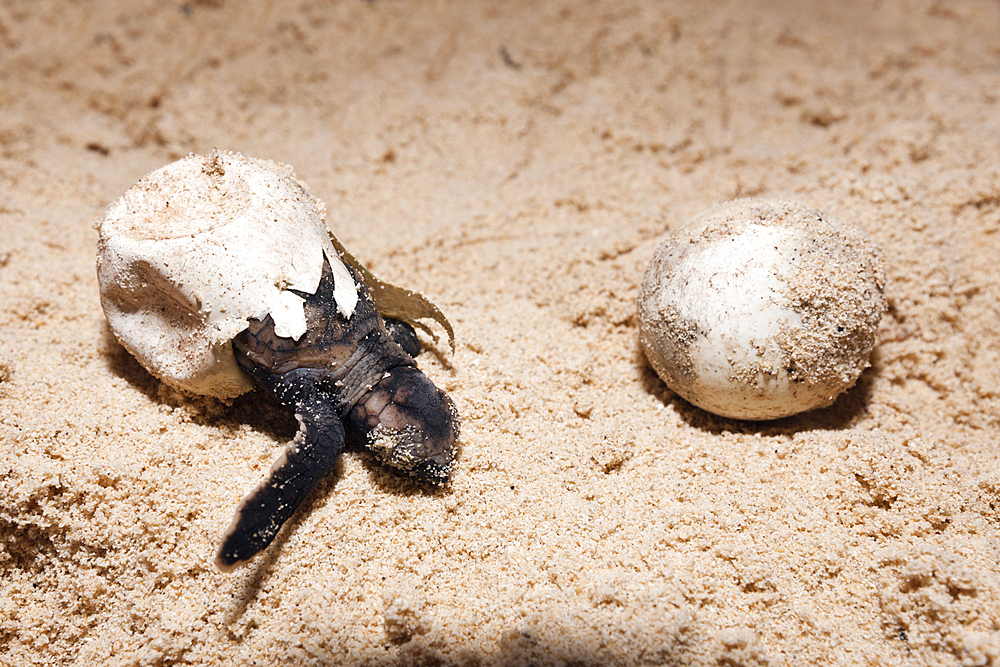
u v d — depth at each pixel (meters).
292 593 0.41
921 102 0.52
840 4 0.61
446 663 0.40
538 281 0.47
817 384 0.42
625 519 0.41
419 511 0.41
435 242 0.48
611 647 0.40
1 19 0.53
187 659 0.40
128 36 0.53
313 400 0.41
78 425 0.42
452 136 0.52
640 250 0.47
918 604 0.40
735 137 0.52
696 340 0.42
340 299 0.41
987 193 0.47
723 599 0.40
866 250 0.43
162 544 0.41
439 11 0.57
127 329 0.42
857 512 0.42
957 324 0.45
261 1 0.55
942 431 0.44
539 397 0.43
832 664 0.40
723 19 0.58
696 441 0.43
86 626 0.41
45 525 0.41
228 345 0.41
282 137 0.52
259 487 0.40
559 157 0.51
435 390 0.42
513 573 0.41
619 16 0.57
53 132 0.51
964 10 0.60
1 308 0.45
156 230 0.41
